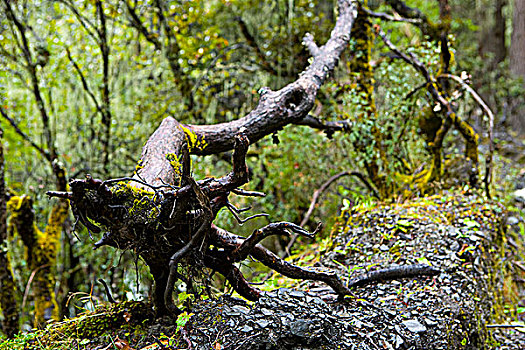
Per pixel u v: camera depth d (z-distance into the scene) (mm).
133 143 5375
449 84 5027
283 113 3152
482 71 10570
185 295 2432
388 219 3652
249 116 3096
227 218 4609
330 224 4785
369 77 4711
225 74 5750
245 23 6613
